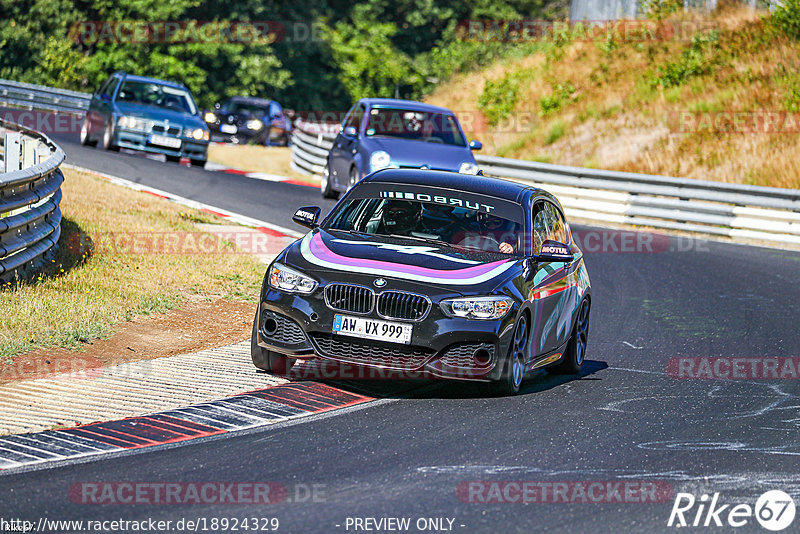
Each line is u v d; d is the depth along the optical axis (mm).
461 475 23312
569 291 35188
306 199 75312
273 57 197250
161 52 183750
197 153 87562
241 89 192375
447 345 29156
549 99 124188
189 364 32562
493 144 121750
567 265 35656
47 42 171125
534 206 34844
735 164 100125
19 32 168000
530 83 131500
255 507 20531
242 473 22609
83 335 33844
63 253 44812
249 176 89000
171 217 58531
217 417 26938
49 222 43281
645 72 122250
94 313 36312
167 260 46812
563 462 24875
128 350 33719
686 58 121188
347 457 24156
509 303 29922
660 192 80688
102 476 22031
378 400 29781
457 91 140875
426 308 29125
